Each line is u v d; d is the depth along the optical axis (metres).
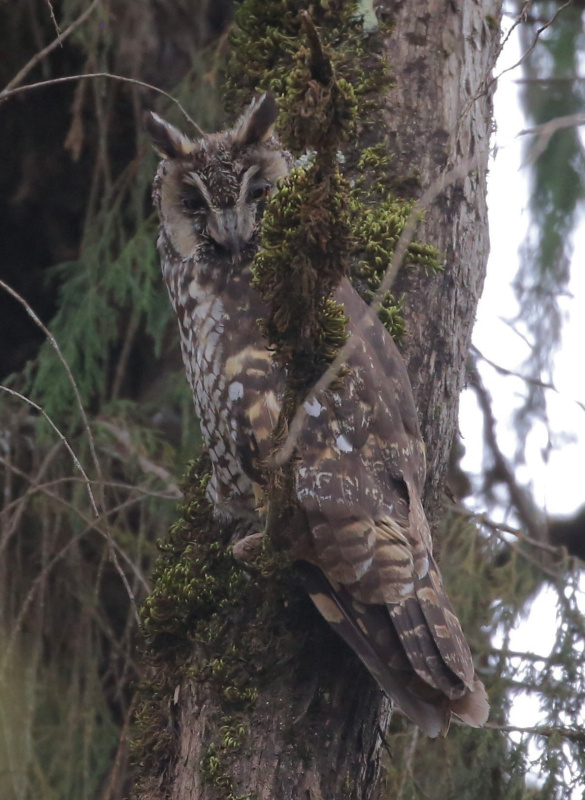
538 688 9.07
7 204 12.95
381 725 6.91
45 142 12.61
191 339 7.60
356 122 7.48
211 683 6.64
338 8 7.79
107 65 11.75
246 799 6.34
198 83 11.05
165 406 11.44
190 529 7.48
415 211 5.39
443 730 6.25
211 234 7.53
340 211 5.69
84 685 9.91
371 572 6.40
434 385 7.27
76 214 13.01
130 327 10.85
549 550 10.09
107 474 10.48
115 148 12.62
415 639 6.27
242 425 7.09
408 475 6.78
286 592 6.71
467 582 9.69
